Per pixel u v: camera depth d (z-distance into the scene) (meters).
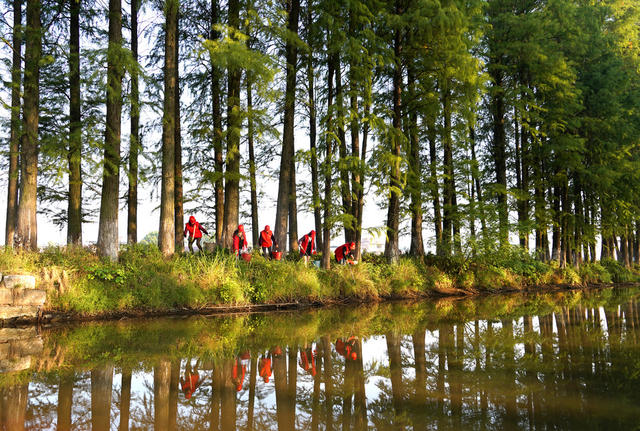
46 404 3.82
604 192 24.34
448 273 18.00
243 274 12.45
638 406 3.69
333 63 15.19
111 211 11.88
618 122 22.81
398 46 15.06
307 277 13.29
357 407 3.77
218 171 14.59
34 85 12.15
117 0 11.96
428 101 15.95
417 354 6.02
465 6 13.93
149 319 9.98
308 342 6.98
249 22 13.84
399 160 14.02
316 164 15.80
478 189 24.23
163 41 17.77
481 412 3.56
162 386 4.46
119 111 12.22
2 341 7.05
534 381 4.56
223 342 6.98
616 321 9.36
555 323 9.09
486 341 7.03
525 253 21.55
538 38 19.38
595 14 23.09
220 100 16.30
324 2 13.73
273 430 3.22
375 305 13.37
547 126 21.72
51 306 9.53
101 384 4.50
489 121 23.36
